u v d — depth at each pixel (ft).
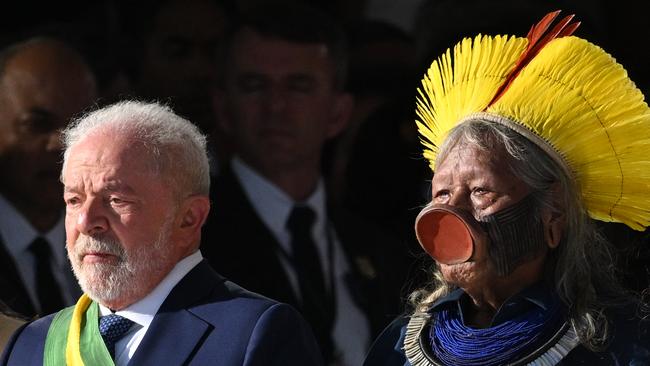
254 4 55.47
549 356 33.50
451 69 36.04
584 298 33.94
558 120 34.24
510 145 34.01
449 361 34.45
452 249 34.04
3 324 39.96
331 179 53.78
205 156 37.35
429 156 36.91
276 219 51.16
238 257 50.24
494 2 56.65
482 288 34.40
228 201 51.06
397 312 51.47
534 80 34.65
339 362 50.01
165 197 36.09
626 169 34.42
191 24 54.13
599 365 33.47
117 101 52.47
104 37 53.42
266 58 51.98
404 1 60.18
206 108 53.36
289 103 51.90
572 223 34.24
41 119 50.11
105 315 36.83
